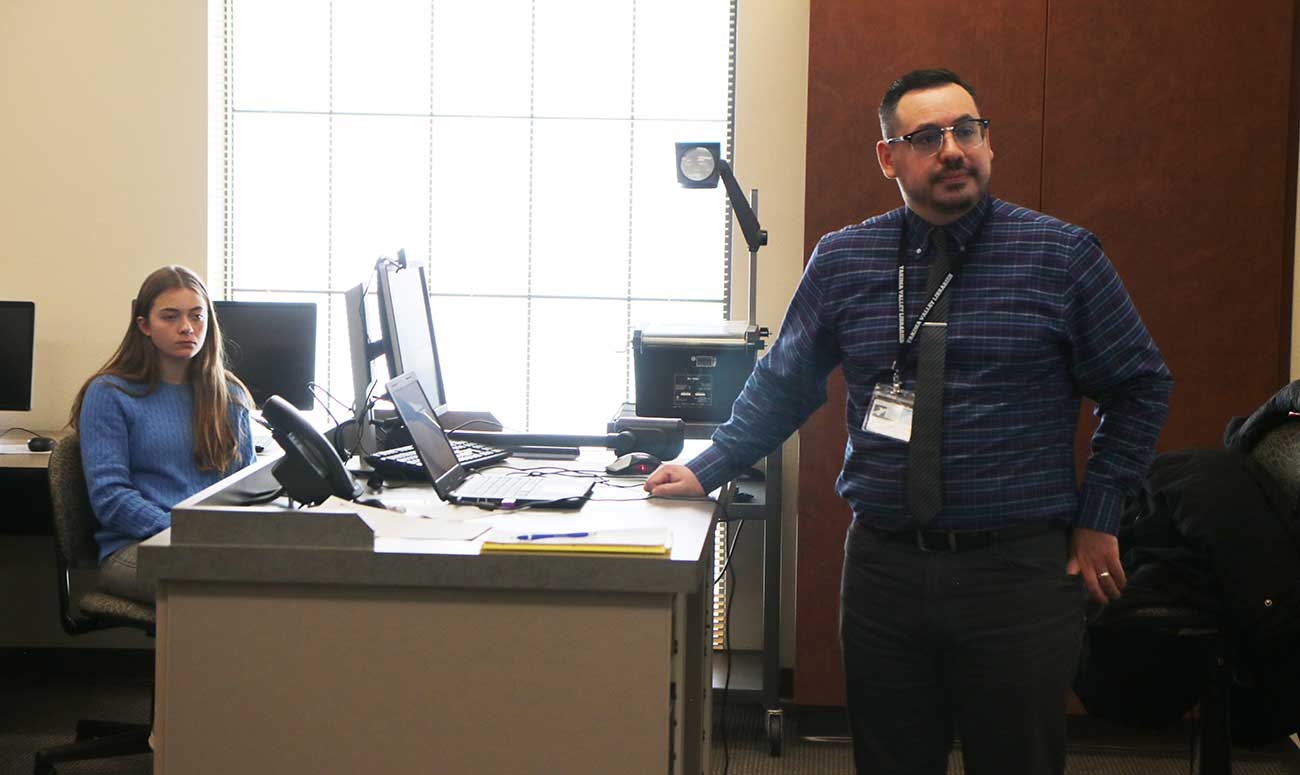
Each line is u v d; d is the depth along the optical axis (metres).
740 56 3.91
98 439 3.01
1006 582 1.91
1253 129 3.39
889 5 3.46
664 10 4.11
